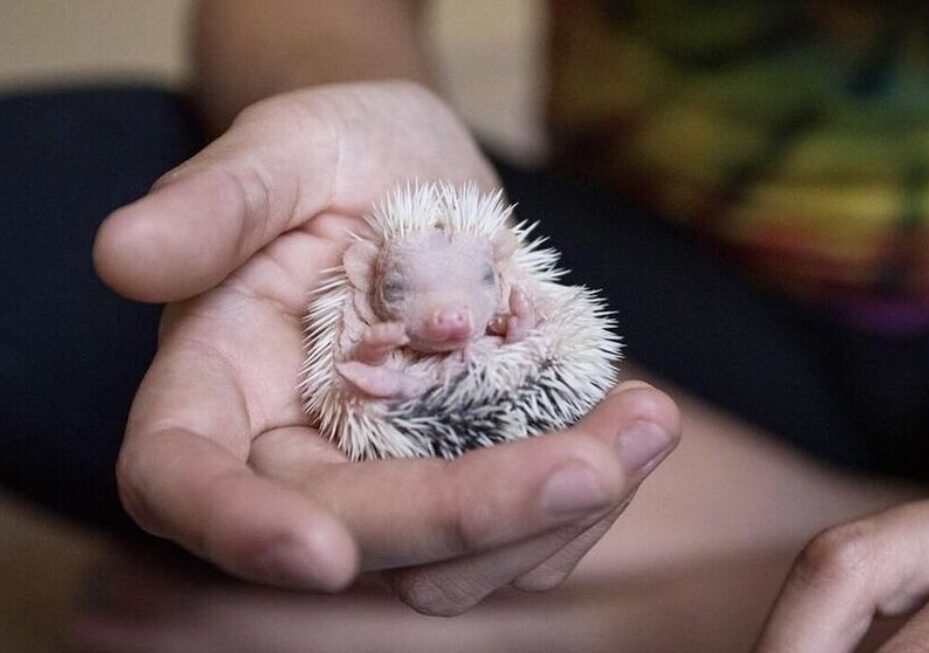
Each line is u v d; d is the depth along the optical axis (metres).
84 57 1.00
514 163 0.63
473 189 0.41
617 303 0.55
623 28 0.62
